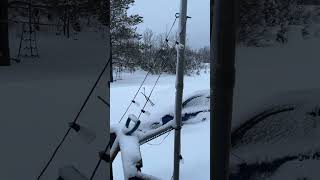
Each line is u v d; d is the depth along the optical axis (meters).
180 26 4.96
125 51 31.09
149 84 21.09
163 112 9.14
